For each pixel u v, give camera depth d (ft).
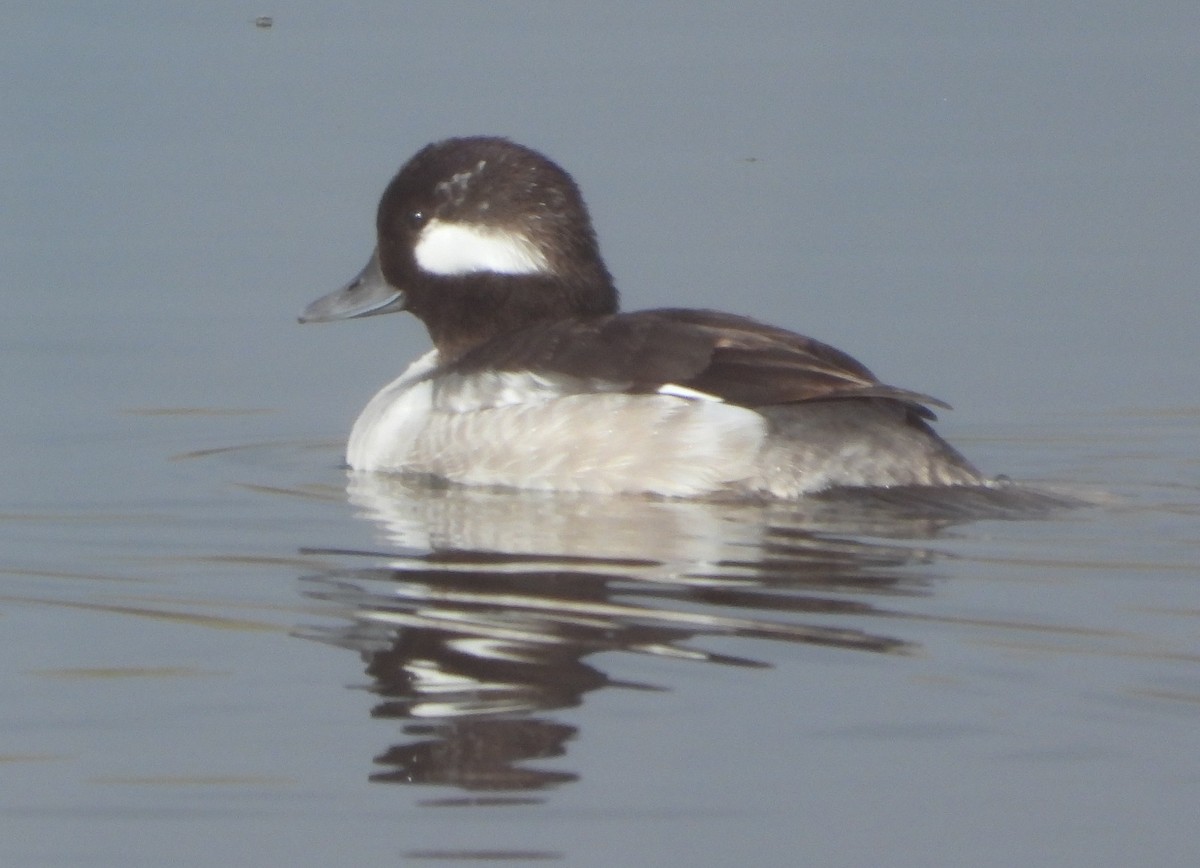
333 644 33.60
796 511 41.93
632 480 43.68
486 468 45.39
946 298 65.92
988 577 37.17
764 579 36.86
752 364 43.55
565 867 25.62
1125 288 66.74
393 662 32.60
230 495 45.32
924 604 35.37
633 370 44.45
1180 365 59.36
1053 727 29.71
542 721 29.91
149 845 26.45
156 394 56.59
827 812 27.12
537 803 27.35
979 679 31.50
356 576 37.81
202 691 31.45
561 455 44.32
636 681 31.37
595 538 39.96
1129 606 35.37
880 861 25.84
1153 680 31.42
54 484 46.68
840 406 43.60
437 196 49.70
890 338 62.18
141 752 29.14
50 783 28.19
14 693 31.55
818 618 34.45
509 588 36.55
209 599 36.50
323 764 28.60
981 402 56.24
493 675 31.83
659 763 28.45
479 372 46.29
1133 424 53.98
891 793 27.58
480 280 49.39
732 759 28.60
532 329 47.06
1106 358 60.13
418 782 28.02
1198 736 29.35
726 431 43.09
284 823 26.89
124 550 40.29
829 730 29.55
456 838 26.40
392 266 50.85
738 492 43.01
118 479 47.19
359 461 48.39
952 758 28.66
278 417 54.65
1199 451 51.37
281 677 31.99
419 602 35.86
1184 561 38.50
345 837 26.48
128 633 34.50
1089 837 26.48
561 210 49.19
